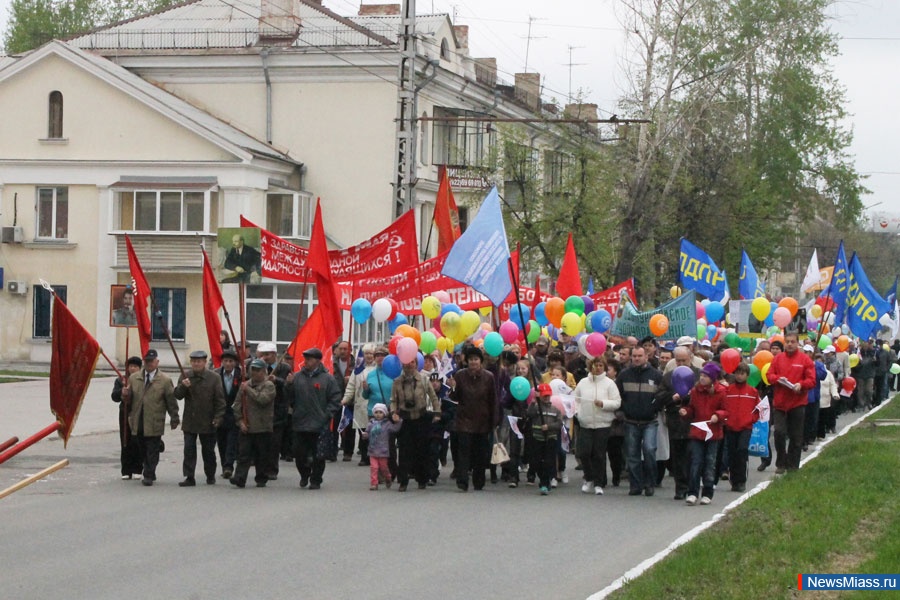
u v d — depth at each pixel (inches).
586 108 2502.5
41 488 702.5
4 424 1078.4
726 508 640.4
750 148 2415.1
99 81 1929.1
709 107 1817.2
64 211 1957.4
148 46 2091.5
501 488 749.9
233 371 751.7
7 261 1971.0
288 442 863.7
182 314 1908.2
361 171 1972.2
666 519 619.8
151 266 1893.5
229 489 708.7
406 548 518.0
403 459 719.7
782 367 795.4
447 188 1079.0
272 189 1930.4
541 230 1765.5
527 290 1082.7
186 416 718.5
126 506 631.2
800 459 837.8
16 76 1963.6
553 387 726.5
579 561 494.6
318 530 560.7
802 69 2413.9
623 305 1014.4
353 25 2011.6
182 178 1891.0
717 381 688.4
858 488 696.4
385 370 735.1
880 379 1641.2
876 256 3789.4
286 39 2010.3
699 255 1216.8
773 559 481.4
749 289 1278.3
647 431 715.4
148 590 426.6
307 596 420.8
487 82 2298.2
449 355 861.8
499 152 1836.9
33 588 428.1
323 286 830.5
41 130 1957.4
